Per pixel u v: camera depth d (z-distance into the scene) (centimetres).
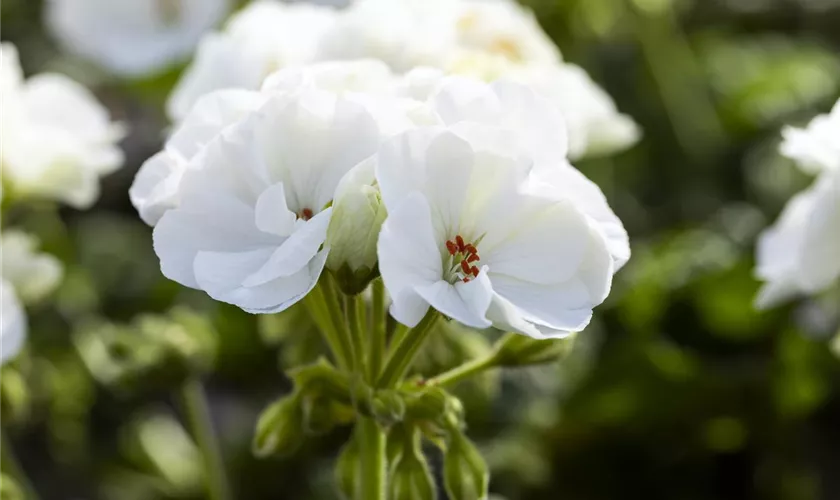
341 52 52
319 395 46
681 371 73
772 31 109
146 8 83
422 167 42
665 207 88
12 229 82
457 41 53
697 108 92
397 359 45
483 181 42
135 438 77
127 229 92
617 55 94
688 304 77
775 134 88
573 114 52
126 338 56
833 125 50
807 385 73
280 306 42
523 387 71
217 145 43
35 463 81
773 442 74
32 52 109
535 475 69
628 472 74
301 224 42
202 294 80
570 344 47
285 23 54
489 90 43
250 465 74
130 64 82
